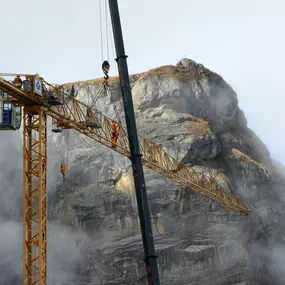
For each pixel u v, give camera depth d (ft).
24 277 235.81
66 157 455.22
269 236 448.24
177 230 415.64
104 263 404.57
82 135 464.24
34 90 239.71
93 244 414.21
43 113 256.52
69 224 424.05
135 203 428.15
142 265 402.72
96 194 434.30
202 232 418.72
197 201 430.20
